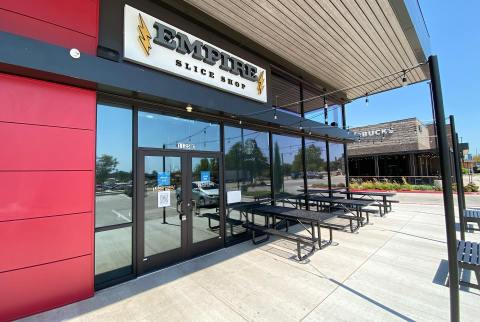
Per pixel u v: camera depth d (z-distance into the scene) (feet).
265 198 20.31
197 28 14.55
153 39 12.51
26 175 8.89
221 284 10.94
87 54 9.64
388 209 28.17
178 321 8.39
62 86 9.80
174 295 10.11
